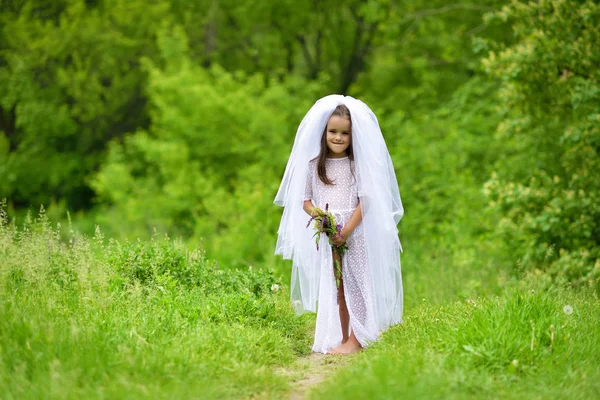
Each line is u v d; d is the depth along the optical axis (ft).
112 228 54.70
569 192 25.85
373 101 61.41
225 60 70.54
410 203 42.34
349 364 14.74
